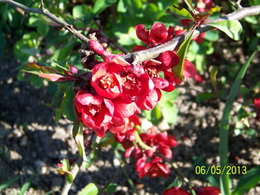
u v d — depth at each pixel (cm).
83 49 24
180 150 41
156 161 31
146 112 37
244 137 41
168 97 37
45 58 41
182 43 21
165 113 37
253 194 38
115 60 19
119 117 20
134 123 30
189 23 25
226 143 31
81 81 21
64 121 43
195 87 44
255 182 30
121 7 38
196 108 43
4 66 46
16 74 46
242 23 39
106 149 41
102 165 41
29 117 43
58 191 39
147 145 32
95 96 19
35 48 40
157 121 37
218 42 46
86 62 22
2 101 44
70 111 21
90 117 19
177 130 42
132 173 40
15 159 41
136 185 40
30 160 41
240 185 30
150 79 19
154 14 38
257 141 41
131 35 38
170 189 30
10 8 43
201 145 42
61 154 41
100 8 32
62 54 31
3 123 43
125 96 19
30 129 42
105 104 19
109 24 42
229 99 33
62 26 25
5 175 40
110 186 35
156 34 23
